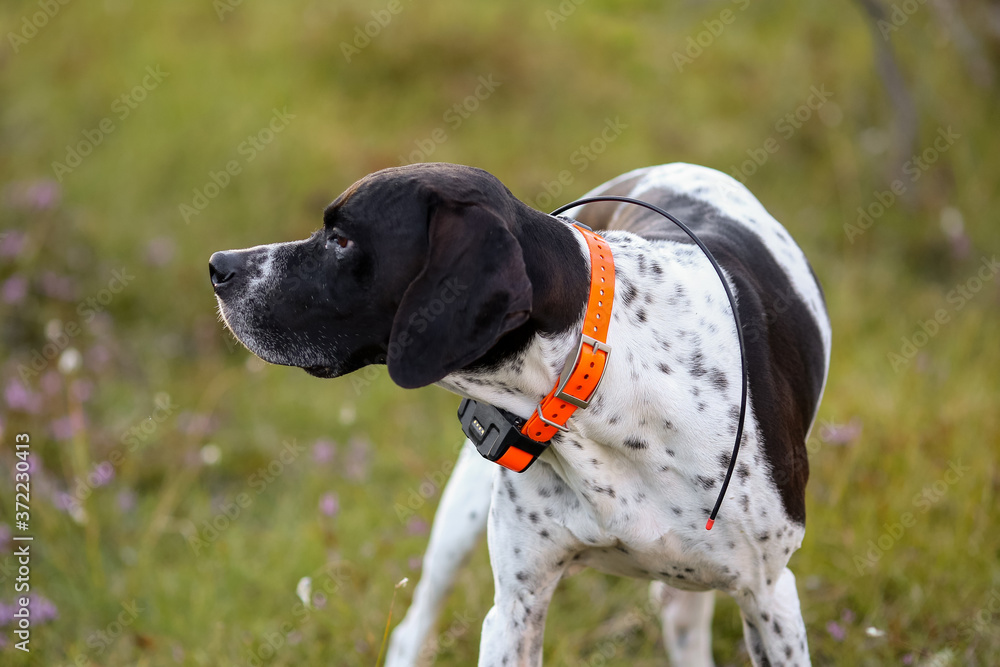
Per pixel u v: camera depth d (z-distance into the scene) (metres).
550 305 3.56
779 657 4.06
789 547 3.97
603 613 5.75
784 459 3.91
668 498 3.83
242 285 3.87
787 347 4.20
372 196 3.57
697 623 5.07
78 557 6.23
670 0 12.44
